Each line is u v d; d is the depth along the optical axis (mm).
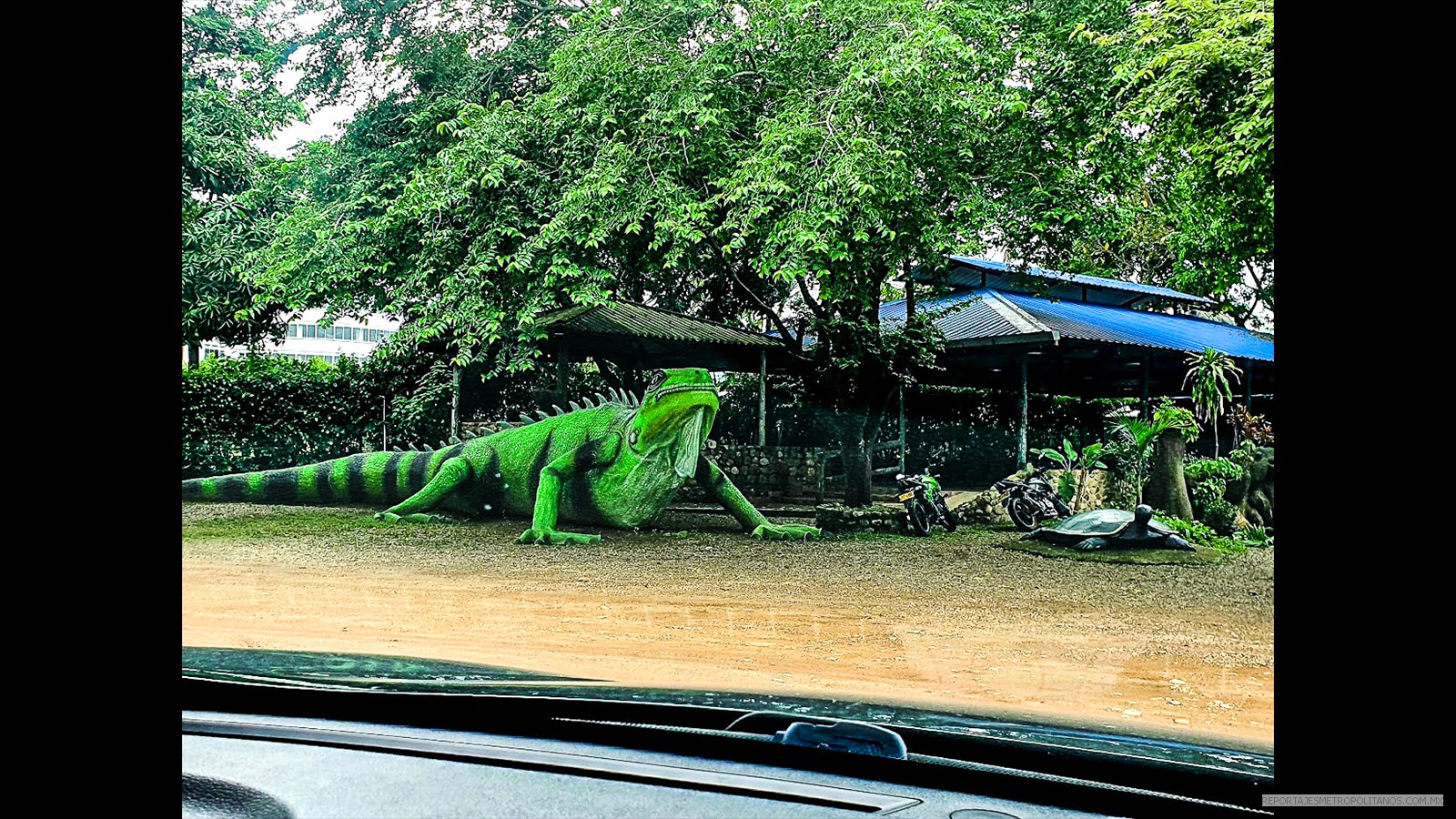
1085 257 9469
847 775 1580
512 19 10078
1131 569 7164
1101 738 1742
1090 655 5148
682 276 10070
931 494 9211
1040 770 1645
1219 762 1587
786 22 9016
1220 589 6473
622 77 9148
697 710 1874
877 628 6297
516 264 8938
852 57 8734
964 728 1806
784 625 6422
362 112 10016
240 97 9383
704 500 10375
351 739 1720
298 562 8281
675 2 9148
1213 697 4016
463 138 9344
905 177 8680
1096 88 8633
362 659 2318
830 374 10016
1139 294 9305
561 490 9852
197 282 9516
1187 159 7586
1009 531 8898
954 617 6391
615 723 1753
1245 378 8586
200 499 10266
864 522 9211
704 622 6594
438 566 8391
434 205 9016
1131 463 8656
